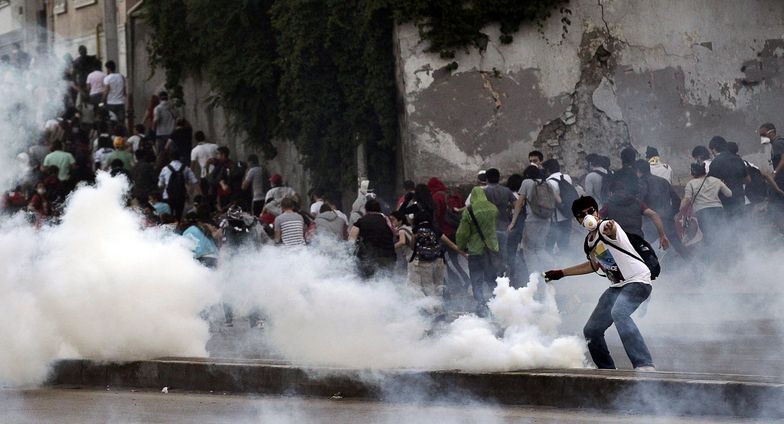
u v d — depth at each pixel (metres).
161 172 75.19
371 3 68.06
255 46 76.38
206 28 80.00
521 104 67.19
